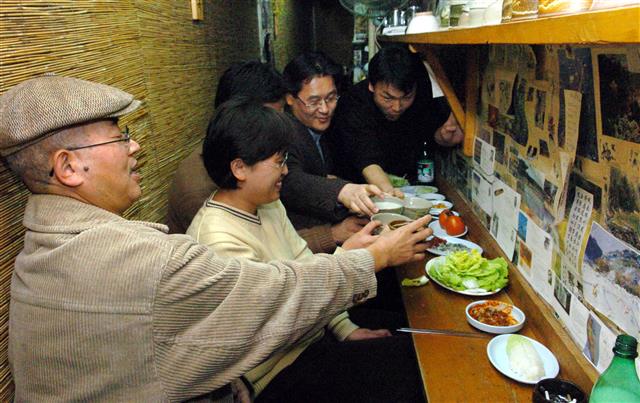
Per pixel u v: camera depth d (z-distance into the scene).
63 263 0.88
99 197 0.97
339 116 2.54
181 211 1.62
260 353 1.00
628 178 0.93
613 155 0.98
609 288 1.00
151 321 0.88
